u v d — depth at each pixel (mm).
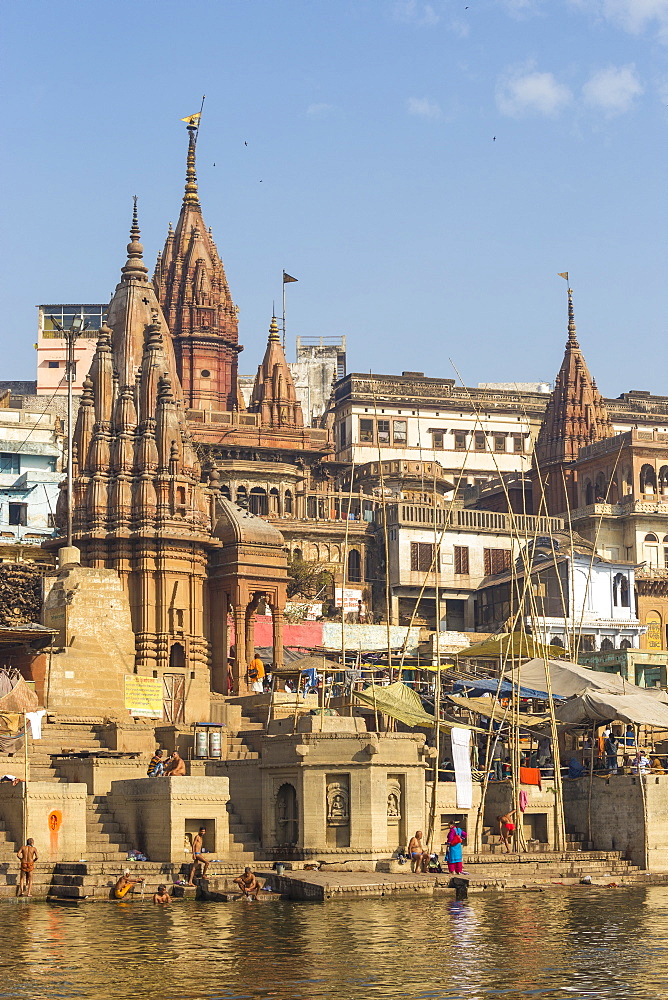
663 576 94375
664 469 101875
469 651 58281
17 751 46062
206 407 98562
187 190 103312
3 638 52094
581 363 110375
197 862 40125
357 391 117000
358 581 92688
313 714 49500
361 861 43375
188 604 59375
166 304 100250
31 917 34531
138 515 59156
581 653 80500
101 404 61125
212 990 25625
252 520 62219
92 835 42938
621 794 48750
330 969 27641
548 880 43156
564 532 91812
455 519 95062
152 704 53594
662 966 28109
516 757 48312
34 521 87750
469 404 120125
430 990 25703
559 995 25281
